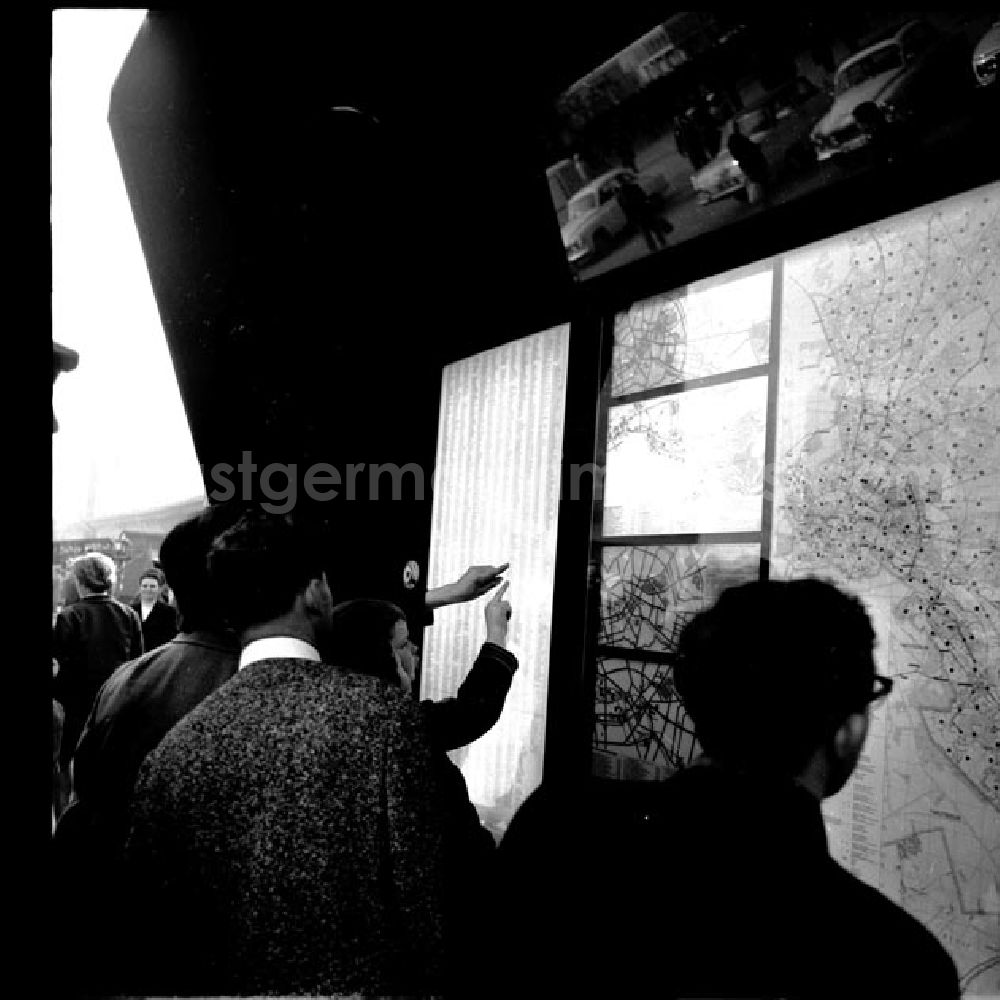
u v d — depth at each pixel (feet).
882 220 6.18
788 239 6.70
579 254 7.94
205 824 3.15
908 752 5.74
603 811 2.93
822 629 2.67
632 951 2.57
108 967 3.38
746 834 2.53
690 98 6.38
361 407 9.30
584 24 6.31
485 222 8.34
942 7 5.07
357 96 7.47
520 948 2.88
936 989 2.39
